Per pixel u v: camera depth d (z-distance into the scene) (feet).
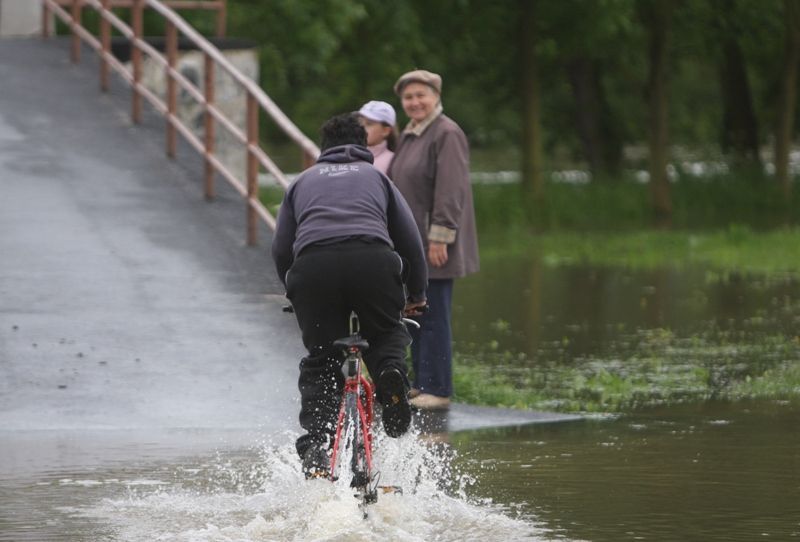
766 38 347.36
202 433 81.97
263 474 70.59
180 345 96.43
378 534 57.67
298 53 250.78
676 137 465.47
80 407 86.58
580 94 358.02
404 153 91.91
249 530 58.80
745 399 97.30
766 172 346.95
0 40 164.55
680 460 74.02
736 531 58.49
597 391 101.65
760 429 84.02
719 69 364.38
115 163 132.36
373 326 63.21
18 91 147.13
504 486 67.77
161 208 123.34
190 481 68.95
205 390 89.92
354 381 60.49
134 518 61.31
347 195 63.87
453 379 99.96
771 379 105.09
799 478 69.15
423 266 66.23
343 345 60.23
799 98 366.63
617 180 335.26
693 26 342.23
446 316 91.76
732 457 74.79
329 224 63.05
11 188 123.54
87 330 97.71
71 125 140.05
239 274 111.14
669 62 352.08
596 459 74.64
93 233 116.06
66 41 165.89
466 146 91.04
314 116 353.31
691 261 210.18
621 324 139.95
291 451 76.54
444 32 311.68
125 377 91.04
